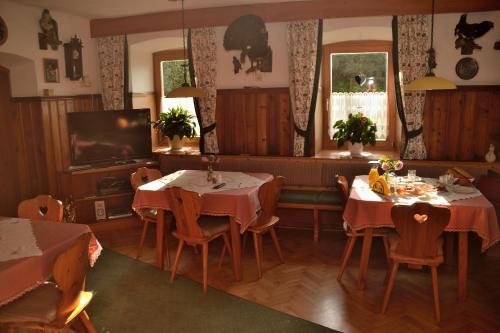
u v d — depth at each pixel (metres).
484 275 3.87
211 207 3.82
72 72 5.62
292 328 3.05
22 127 5.41
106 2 4.94
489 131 4.71
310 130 5.22
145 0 4.88
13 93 5.41
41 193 5.48
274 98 5.37
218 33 5.47
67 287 2.46
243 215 3.77
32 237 2.84
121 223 5.41
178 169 5.62
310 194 4.88
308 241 4.80
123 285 3.77
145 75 6.25
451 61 4.73
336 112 5.67
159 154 5.79
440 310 3.28
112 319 3.21
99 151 5.43
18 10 4.98
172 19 5.54
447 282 3.74
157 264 4.14
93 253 3.07
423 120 4.89
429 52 4.52
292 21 5.09
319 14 4.99
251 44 5.31
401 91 4.89
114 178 5.45
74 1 4.88
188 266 4.18
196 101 5.61
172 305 3.41
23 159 5.48
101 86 6.04
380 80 5.49
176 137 5.91
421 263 3.18
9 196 5.61
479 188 4.29
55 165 5.48
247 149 5.57
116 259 4.38
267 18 5.18
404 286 3.68
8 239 2.81
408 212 3.11
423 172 4.74
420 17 4.71
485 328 3.03
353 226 3.55
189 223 3.66
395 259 3.23
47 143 5.36
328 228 5.15
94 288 3.71
